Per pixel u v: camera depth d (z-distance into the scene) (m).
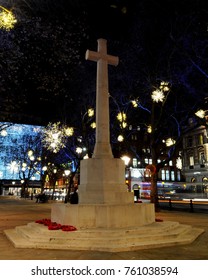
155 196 22.64
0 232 11.23
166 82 21.56
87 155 27.33
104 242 8.18
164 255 7.32
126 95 26.77
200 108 23.78
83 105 30.64
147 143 71.12
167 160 24.08
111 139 31.36
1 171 81.50
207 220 15.84
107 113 12.24
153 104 23.77
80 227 9.38
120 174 11.59
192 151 64.12
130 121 30.16
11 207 27.47
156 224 10.42
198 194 57.03
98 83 12.46
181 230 10.12
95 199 10.80
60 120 35.38
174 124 28.48
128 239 8.40
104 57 12.62
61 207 10.08
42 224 10.59
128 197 11.45
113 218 9.55
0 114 39.75
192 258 7.03
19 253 7.52
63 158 51.78
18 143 66.56
